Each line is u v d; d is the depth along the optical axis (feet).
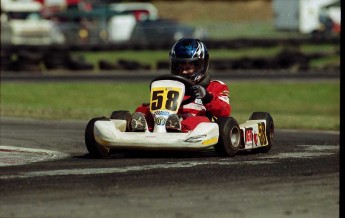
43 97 169.48
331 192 50.67
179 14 499.51
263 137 76.02
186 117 71.67
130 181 53.72
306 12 371.15
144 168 60.18
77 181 53.62
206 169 59.62
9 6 338.95
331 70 229.25
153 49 296.30
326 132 107.96
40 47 275.59
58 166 62.54
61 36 336.90
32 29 332.80
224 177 55.57
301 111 153.79
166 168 60.18
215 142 67.77
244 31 399.24
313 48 293.23
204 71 73.36
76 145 84.38
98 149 69.15
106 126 67.87
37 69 236.22
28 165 63.87
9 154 75.05
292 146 84.79
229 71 233.55
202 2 515.91
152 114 69.21
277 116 134.72
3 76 219.41
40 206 45.83
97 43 311.47
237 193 50.03
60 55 245.04
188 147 65.98
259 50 295.28
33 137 93.04
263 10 504.02
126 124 71.36
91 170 59.11
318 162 65.10
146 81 200.13
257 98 171.53
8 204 46.32
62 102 162.81
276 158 68.59
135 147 66.80
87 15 351.67
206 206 46.44
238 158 68.18
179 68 72.74
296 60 234.38
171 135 66.69
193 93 70.38
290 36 354.33
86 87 183.83
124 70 240.12
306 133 105.70
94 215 43.96
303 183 53.67
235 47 296.51
